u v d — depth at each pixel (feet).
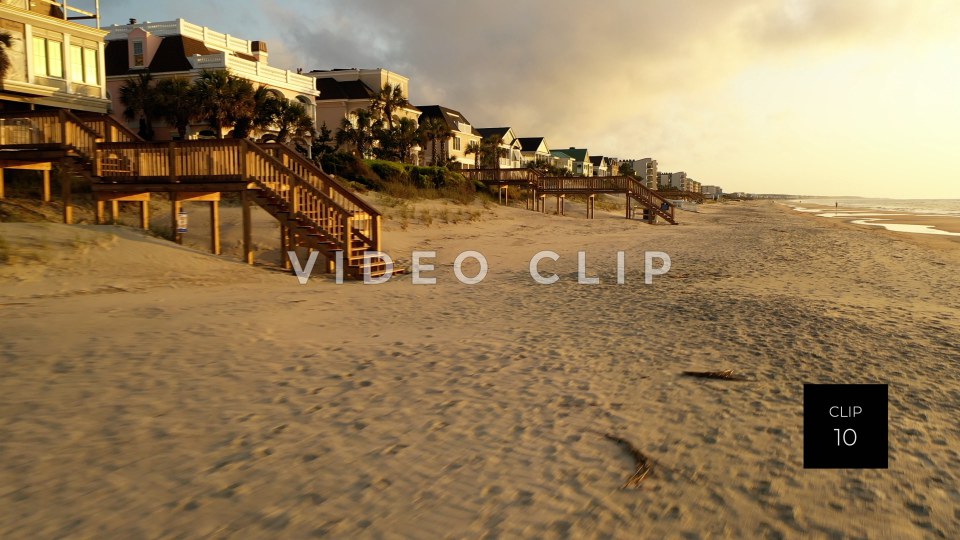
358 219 49.90
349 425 15.93
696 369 21.83
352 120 157.17
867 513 12.21
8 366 19.20
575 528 11.28
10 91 73.51
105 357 20.83
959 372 22.03
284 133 104.68
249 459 13.62
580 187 139.13
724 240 86.17
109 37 120.26
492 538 10.84
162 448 13.97
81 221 57.47
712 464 14.25
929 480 13.73
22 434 14.29
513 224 100.22
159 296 33.99
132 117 102.42
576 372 21.31
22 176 63.72
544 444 15.12
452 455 14.33
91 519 10.85
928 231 123.44
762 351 24.45
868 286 43.68
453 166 170.19
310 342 24.70
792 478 13.64
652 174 496.64
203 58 110.11
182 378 19.07
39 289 32.78
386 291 40.14
